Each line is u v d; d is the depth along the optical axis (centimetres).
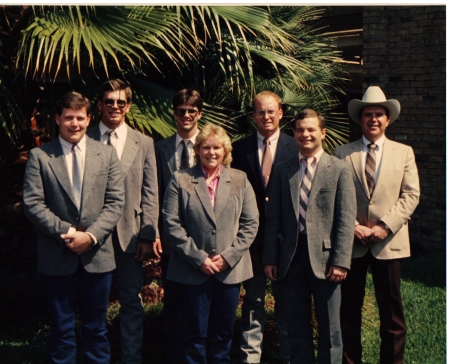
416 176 409
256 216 398
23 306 547
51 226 375
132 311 428
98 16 457
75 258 384
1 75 458
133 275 425
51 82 521
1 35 487
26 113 504
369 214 405
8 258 532
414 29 786
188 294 382
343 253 376
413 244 805
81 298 391
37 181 382
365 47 821
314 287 383
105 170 392
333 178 383
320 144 390
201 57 539
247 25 489
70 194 382
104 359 394
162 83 563
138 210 423
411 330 515
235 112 593
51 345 383
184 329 386
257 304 434
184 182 391
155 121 473
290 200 390
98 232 382
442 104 767
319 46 692
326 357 381
